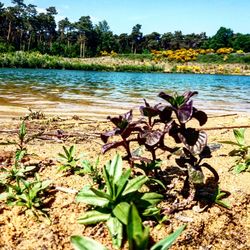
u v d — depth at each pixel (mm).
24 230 2443
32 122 6402
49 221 2518
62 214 2615
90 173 3141
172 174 3348
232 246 2574
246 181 3336
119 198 2453
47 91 14297
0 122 6379
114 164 2699
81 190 2725
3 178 3090
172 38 136875
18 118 6996
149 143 2693
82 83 21672
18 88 15102
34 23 108438
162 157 3971
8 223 2500
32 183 2781
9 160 3574
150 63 77438
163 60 86000
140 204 2525
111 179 2510
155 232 2482
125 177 2447
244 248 2574
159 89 18688
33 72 36469
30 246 2312
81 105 10078
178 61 84688
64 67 55812
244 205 2963
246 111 10266
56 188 2934
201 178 2645
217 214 2770
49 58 58062
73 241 1857
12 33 107812
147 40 137250
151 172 3160
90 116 7891
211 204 2865
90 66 59125
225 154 4195
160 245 1697
